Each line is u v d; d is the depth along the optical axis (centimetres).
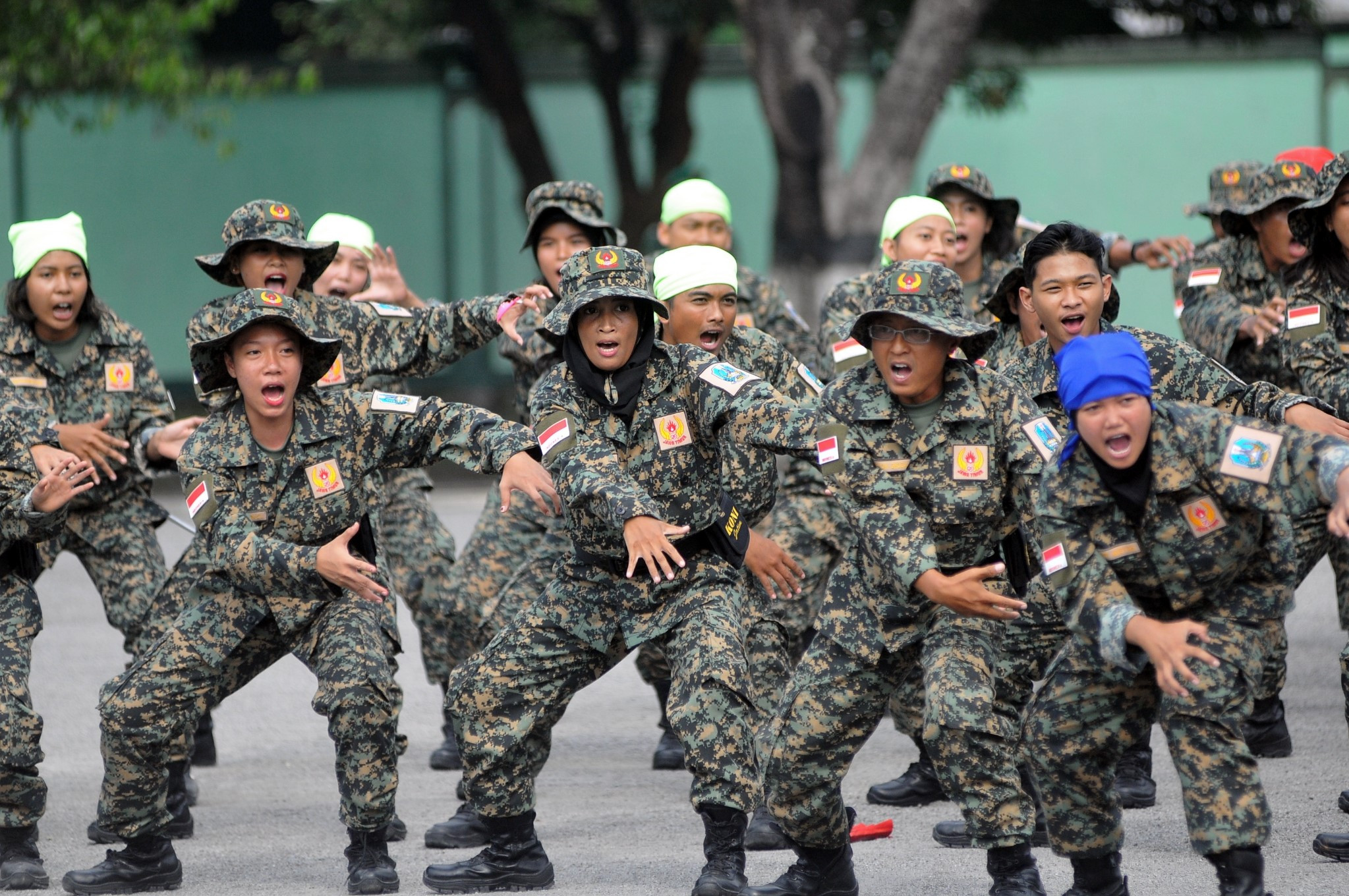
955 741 1130
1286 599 1084
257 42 5653
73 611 2873
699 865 1381
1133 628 1029
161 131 5234
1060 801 1128
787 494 1697
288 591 1287
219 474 1316
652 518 1182
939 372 1171
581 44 5434
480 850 1463
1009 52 5419
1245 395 1349
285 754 1923
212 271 1667
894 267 1178
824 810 1200
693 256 1592
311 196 5444
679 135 5156
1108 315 1455
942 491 1166
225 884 1366
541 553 1619
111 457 1695
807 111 4184
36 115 5253
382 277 2036
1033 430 1156
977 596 1098
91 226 5312
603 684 2323
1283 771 1631
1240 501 1044
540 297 1627
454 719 1298
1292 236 1639
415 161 5475
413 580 1808
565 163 5616
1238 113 5422
